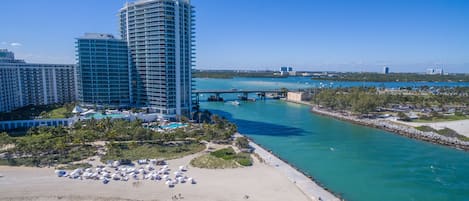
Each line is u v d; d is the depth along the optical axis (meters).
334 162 103.19
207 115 182.50
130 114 163.50
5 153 98.94
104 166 89.25
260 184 79.12
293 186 78.62
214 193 73.12
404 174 92.56
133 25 181.62
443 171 94.94
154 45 170.88
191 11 181.25
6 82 167.75
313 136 140.62
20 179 79.44
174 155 101.25
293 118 192.62
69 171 84.75
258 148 114.44
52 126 134.25
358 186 83.50
